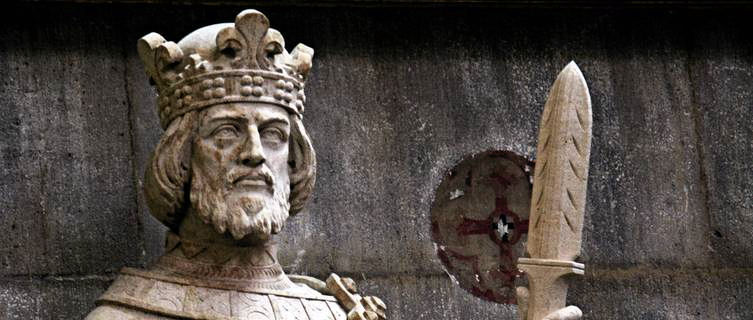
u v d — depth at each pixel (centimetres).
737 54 855
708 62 855
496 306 814
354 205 810
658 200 838
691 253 835
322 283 767
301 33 820
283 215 732
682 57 853
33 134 788
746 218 843
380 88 823
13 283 773
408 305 804
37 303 773
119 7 807
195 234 739
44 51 798
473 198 826
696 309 829
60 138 790
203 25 812
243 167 728
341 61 822
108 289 738
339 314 752
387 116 820
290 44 817
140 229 788
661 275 830
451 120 826
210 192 728
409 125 822
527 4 838
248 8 815
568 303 819
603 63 845
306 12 822
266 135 736
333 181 809
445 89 828
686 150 844
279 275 747
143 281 732
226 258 739
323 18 823
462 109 827
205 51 738
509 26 840
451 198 823
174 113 737
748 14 856
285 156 739
